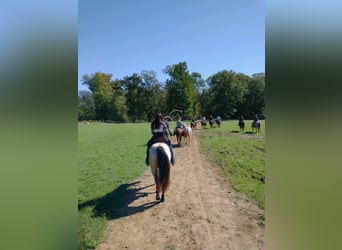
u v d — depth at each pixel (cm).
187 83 6294
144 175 941
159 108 6881
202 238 514
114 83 7169
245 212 631
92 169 1016
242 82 6016
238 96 5966
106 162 1145
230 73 6169
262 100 5806
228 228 554
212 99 6412
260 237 515
